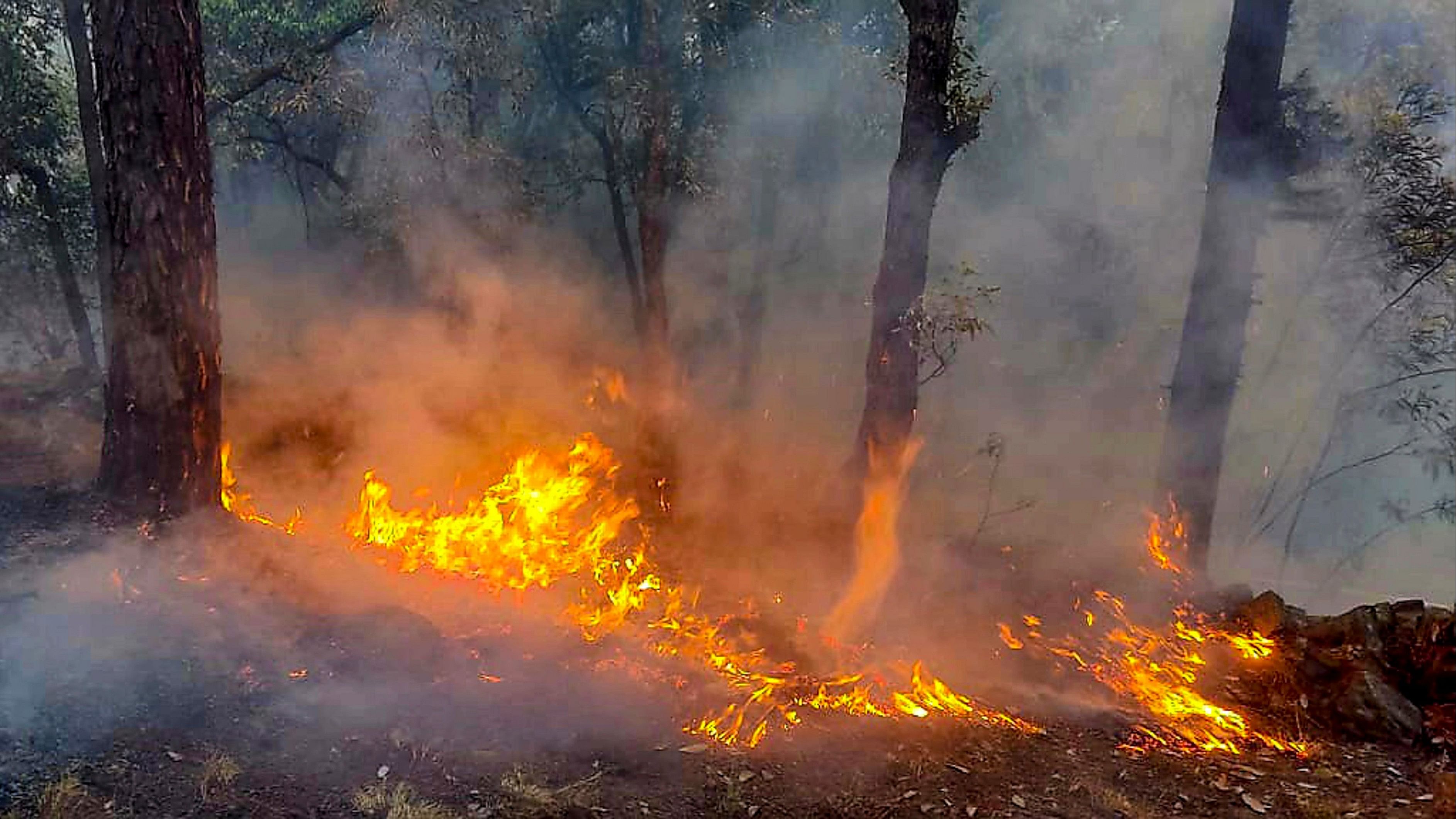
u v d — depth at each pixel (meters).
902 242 7.47
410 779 4.76
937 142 7.36
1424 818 5.30
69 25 9.58
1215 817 5.25
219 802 4.43
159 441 6.34
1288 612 7.99
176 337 6.29
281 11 11.00
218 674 5.20
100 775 4.49
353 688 5.30
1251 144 8.28
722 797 4.94
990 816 5.05
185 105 6.25
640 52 11.27
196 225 6.34
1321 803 5.43
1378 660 6.92
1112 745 6.03
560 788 4.83
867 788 5.20
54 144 12.46
